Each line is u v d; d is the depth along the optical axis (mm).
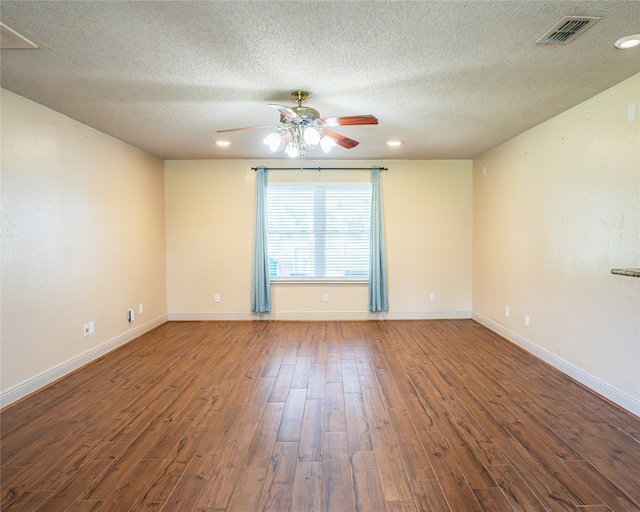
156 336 4461
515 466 1938
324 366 3445
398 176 5172
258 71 2338
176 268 5219
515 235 4023
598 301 2793
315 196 5238
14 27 1812
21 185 2738
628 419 2420
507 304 4234
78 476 1867
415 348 3967
